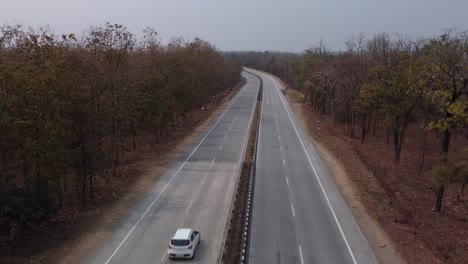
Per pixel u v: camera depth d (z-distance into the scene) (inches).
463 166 1507.1
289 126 3198.8
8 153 1491.1
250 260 1121.4
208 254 1144.2
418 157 2432.3
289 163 2117.4
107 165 1761.8
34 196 1226.6
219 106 4325.8
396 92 2102.6
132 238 1246.9
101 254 1143.0
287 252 1173.1
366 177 1892.2
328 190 1705.2
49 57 1327.5
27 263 1061.8
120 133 1978.3
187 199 1578.5
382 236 1285.7
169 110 2593.5
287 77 7603.4
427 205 1669.5
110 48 1969.7
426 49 2566.4
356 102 2551.7
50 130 1263.5
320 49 5073.8
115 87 1820.9
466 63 1560.0
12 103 1210.0
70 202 1526.8
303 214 1451.8
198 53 3895.2
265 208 1502.2
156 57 2637.8
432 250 1229.7
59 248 1168.8
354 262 1119.6
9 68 1210.6
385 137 3041.3
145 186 1722.4
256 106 4276.6
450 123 1550.2
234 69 6481.3
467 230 1430.9
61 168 1322.6
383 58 2600.9
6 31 1327.5
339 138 2812.5
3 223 1138.7
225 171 1943.9
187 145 2482.8
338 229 1331.2
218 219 1390.3
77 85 1378.0
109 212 1441.9
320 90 3663.9
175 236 1125.1
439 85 1632.6
